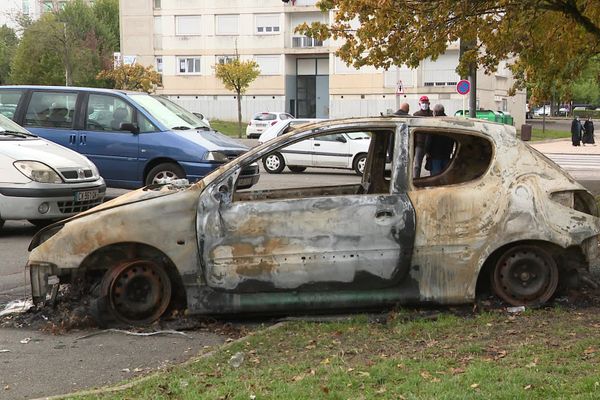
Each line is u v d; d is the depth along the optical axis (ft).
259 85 196.65
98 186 33.73
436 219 18.88
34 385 15.26
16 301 21.98
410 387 13.51
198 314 19.15
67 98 40.81
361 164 63.82
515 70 42.88
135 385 14.56
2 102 41.42
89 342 18.30
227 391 13.76
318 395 13.32
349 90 183.01
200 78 200.54
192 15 198.08
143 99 40.81
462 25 33.47
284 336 17.83
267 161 66.95
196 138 39.27
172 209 18.95
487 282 20.01
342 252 18.72
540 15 32.83
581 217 19.26
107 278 19.35
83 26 218.18
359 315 19.38
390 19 31.35
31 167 31.17
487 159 19.74
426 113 43.78
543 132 159.84
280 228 18.75
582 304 19.99
